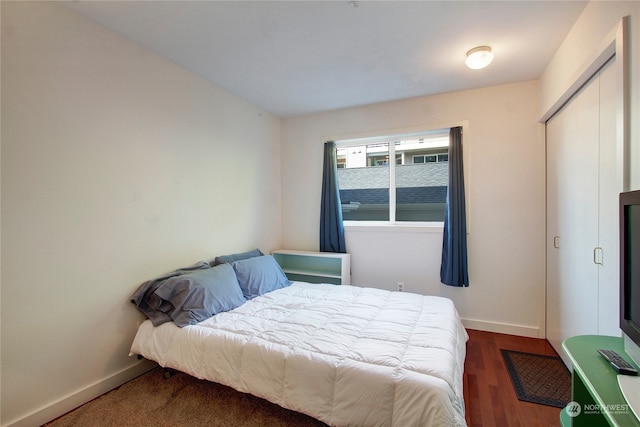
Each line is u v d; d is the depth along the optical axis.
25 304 1.65
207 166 2.87
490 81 2.91
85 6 1.81
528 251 2.92
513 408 1.86
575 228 2.17
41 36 1.70
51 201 1.75
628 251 1.17
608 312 1.72
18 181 1.62
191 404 1.89
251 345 1.77
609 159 1.69
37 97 1.69
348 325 2.00
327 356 1.61
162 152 2.43
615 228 1.64
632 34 1.33
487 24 2.00
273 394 1.64
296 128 3.98
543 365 2.37
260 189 3.65
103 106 2.01
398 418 1.35
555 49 2.31
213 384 2.12
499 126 2.99
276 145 3.97
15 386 1.62
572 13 1.87
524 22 1.97
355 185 3.86
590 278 1.94
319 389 1.54
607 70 1.69
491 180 3.02
